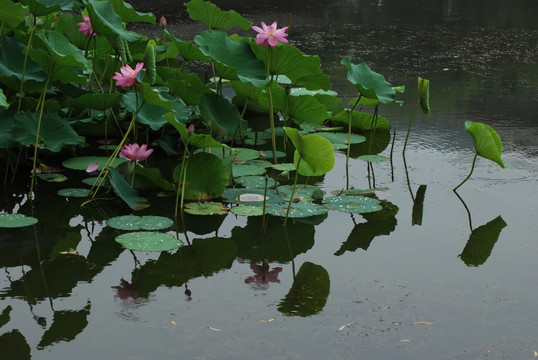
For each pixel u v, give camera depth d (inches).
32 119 133.2
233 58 146.6
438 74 248.4
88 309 83.7
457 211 122.5
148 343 75.2
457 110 199.8
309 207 123.4
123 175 129.1
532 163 151.1
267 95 160.4
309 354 73.3
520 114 194.5
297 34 327.0
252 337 76.8
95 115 165.5
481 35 339.6
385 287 90.9
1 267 96.5
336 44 303.6
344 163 154.4
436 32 346.0
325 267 98.0
